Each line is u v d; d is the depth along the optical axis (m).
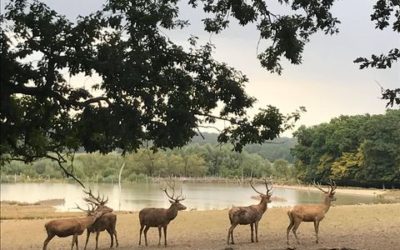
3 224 32.75
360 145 101.62
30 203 65.06
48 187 105.62
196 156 146.00
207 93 13.77
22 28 11.84
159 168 136.75
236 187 113.81
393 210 31.48
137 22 12.33
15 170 137.00
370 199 69.81
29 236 26.62
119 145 13.73
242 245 18.55
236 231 24.12
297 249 16.77
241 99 13.95
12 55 11.36
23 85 11.68
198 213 32.78
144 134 13.16
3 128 11.85
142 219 19.55
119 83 11.70
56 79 12.29
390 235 20.94
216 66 13.95
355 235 21.23
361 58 11.70
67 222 17.73
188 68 13.63
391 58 11.52
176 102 13.11
